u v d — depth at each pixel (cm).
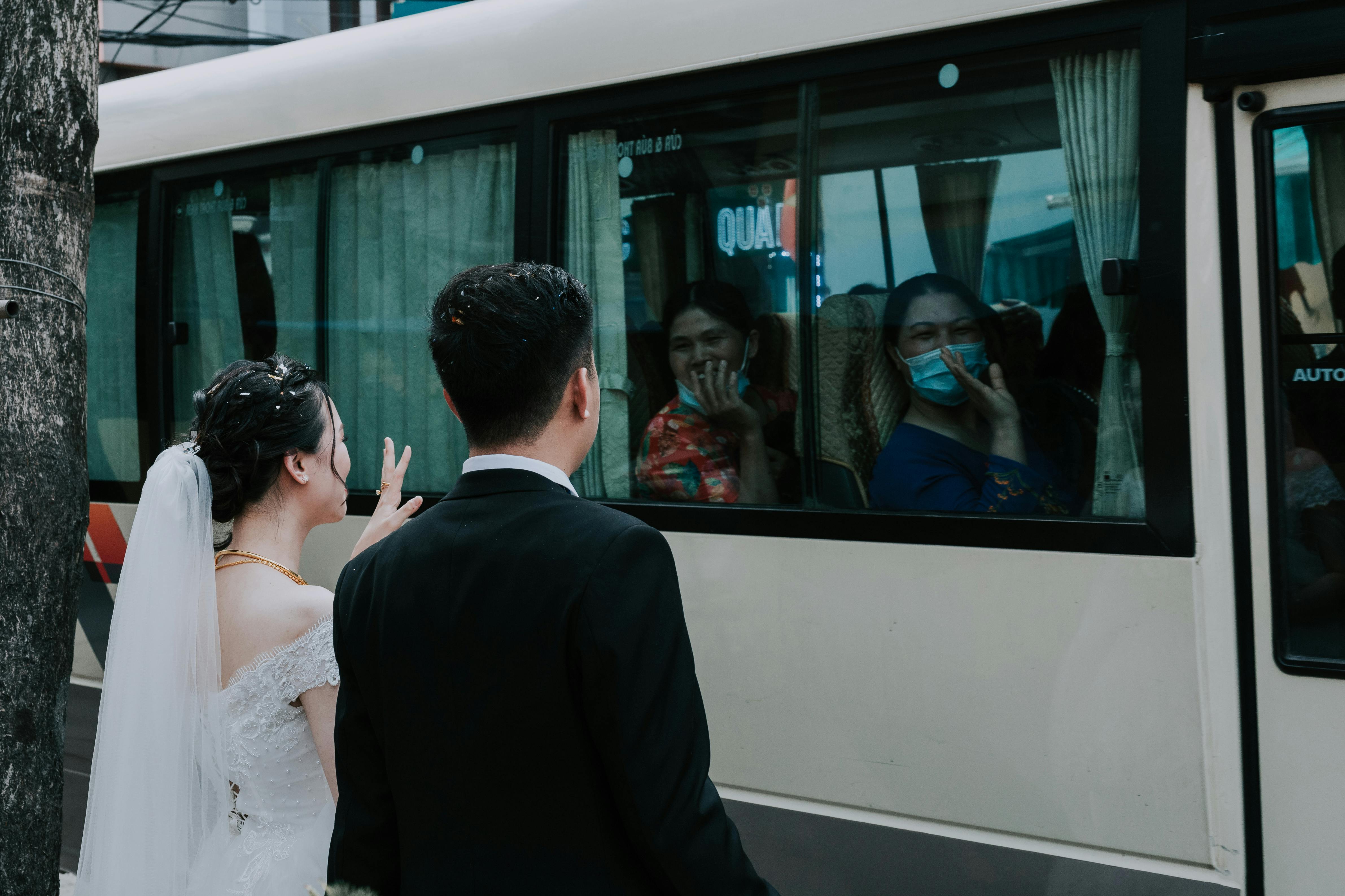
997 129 257
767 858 276
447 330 146
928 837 254
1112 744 237
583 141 312
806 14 275
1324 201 226
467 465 149
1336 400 225
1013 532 249
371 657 144
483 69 325
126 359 413
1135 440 242
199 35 1342
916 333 268
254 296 383
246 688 189
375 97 346
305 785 192
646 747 128
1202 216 232
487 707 134
